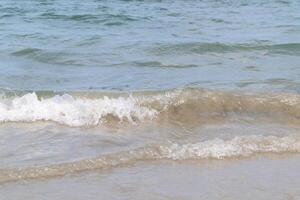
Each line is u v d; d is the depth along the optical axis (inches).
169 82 543.2
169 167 302.8
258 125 398.6
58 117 399.5
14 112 402.6
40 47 727.1
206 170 299.3
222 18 1138.7
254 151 330.0
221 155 322.7
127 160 310.8
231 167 304.7
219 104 438.6
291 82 534.0
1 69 601.9
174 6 1453.0
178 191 268.5
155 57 676.1
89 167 298.8
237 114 424.8
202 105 434.9
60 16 1114.1
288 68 610.2
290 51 721.6
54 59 658.2
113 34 868.6
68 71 597.3
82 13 1167.0
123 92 465.1
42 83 541.0
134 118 408.2
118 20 1062.4
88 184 275.3
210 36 856.9
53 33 871.7
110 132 374.0
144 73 588.4
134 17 1110.4
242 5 1509.6
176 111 423.5
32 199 255.1
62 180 279.9
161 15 1182.9
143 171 295.7
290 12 1282.0
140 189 270.1
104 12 1211.2
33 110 406.0
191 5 1498.5
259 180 285.3
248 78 556.1
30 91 474.9
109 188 270.5
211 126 394.3
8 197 256.7
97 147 336.2
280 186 277.4
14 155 318.0
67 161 305.9
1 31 894.4
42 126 383.9
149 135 367.9
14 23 1010.7
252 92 474.0
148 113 415.8
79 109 410.9
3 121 390.0
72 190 267.0
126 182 279.3
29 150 328.5
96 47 740.0
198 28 968.3
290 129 388.8
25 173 285.4
